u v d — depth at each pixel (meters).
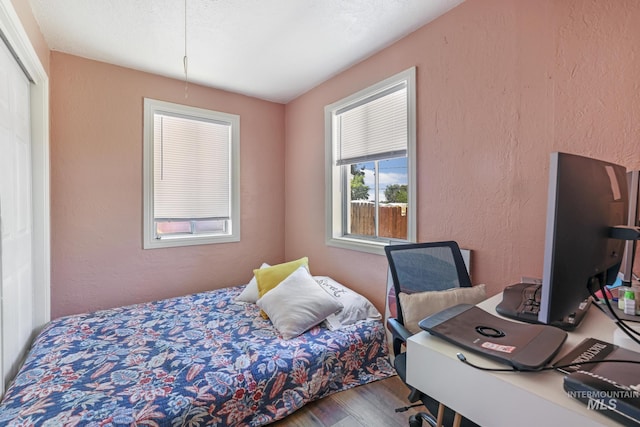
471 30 1.76
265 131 3.40
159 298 2.76
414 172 2.09
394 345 1.45
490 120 1.68
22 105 1.88
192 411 1.30
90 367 1.53
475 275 1.76
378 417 1.62
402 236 2.34
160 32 2.07
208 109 3.01
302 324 1.97
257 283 2.53
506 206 1.62
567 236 0.62
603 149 1.30
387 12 1.89
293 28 2.05
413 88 2.08
